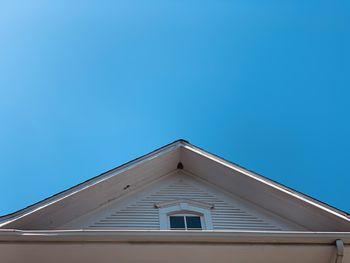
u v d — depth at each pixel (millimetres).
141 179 10617
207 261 8430
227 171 10703
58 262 8203
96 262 8234
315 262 8570
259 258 8492
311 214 9711
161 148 10961
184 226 10055
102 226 9680
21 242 7945
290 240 8383
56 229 9227
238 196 10711
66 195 9297
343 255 8461
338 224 9328
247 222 10195
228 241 8289
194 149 11102
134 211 10133
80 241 8031
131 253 8227
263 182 10211
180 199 10555
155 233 8148
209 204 10477
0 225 8391
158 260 8344
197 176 11219
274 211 10297
